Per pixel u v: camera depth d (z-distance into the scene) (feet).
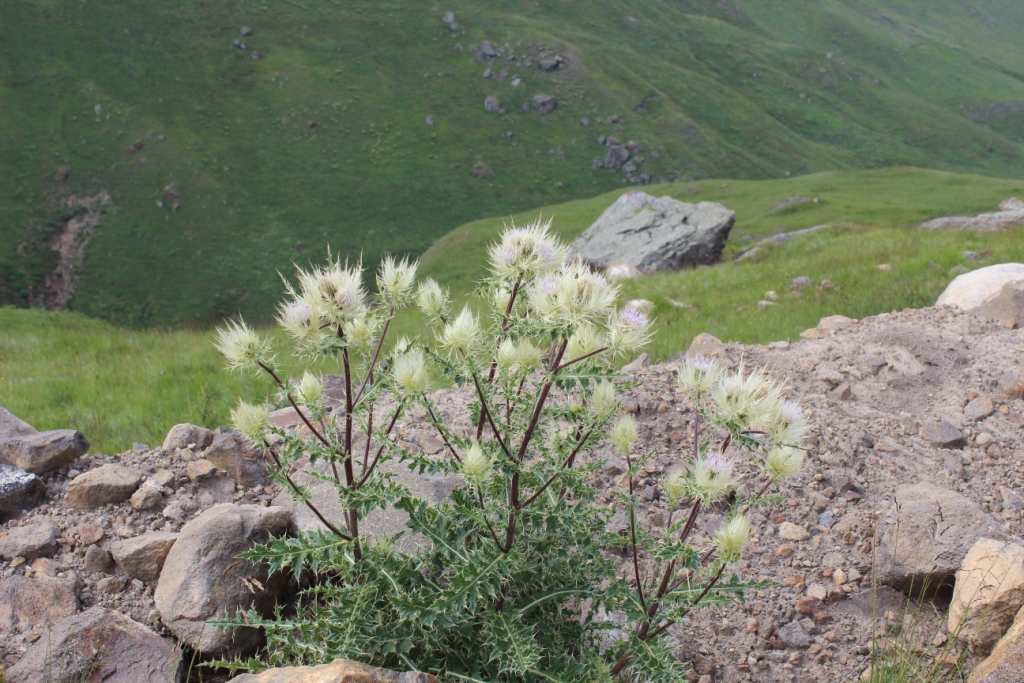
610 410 9.47
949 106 604.90
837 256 65.21
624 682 10.68
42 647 11.32
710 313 42.60
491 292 9.86
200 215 342.64
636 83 487.61
